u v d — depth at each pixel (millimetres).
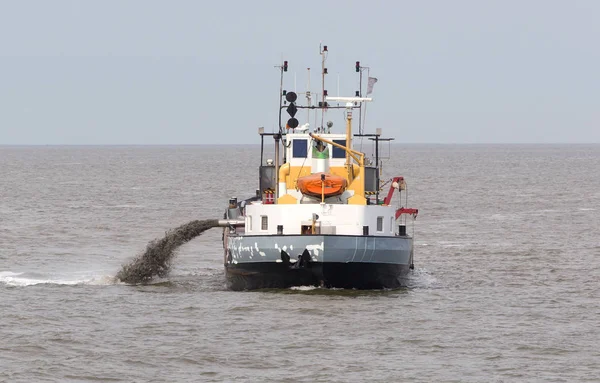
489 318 118375
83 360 99125
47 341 106000
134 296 131750
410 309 122500
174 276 152750
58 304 125562
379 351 102812
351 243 127812
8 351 102250
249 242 130500
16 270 160000
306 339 107250
